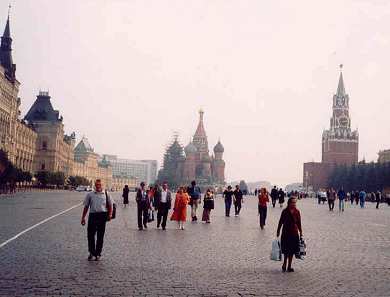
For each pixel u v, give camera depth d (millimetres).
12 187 91438
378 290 12945
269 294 12219
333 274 15344
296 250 15773
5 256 16984
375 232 31562
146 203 30281
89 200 17203
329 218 46844
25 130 144625
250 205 83000
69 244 20812
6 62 128875
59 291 11891
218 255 19031
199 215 49281
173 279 13875
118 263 16406
